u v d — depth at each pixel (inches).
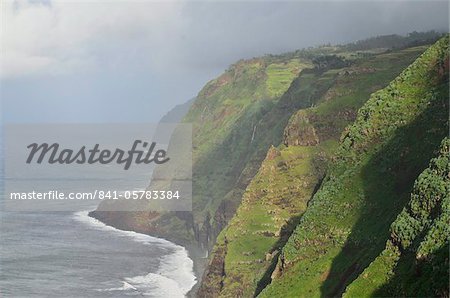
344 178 2938.0
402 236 2054.6
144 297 4564.5
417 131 2773.1
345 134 3284.9
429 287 1718.8
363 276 2059.5
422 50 5413.4
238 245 4089.6
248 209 4365.2
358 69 5191.9
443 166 2068.2
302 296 2527.1
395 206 2497.5
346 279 2373.3
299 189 4284.0
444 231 1811.0
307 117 4690.0
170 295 4660.4
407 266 1924.2
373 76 4987.7
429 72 3080.7
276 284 2753.4
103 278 5012.3
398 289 1861.5
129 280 5012.3
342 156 3112.7
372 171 2851.9
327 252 2679.6
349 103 4694.9
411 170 2625.5
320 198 2962.6
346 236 2655.0
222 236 4500.5
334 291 2378.2
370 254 2325.3
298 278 2667.3
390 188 2674.7
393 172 2731.3
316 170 4372.5
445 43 3110.2
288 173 4414.4
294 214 4151.1
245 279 3759.8
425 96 2960.1
